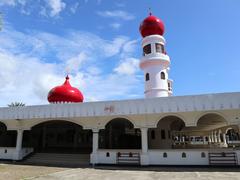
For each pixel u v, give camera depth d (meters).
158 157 20.06
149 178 14.00
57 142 30.58
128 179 13.68
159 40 28.44
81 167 19.86
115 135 28.45
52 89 29.97
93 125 21.89
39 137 31.14
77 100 29.47
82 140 29.88
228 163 18.62
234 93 18.23
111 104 20.95
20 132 24.12
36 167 19.61
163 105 19.55
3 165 20.88
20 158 23.83
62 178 14.10
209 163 18.95
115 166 20.55
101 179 13.73
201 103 18.75
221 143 36.47
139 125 20.56
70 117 22.20
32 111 23.16
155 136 24.31
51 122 28.84
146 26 28.88
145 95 27.84
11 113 23.80
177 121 26.47
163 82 27.36
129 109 20.34
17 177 14.34
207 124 28.39
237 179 13.23
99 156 21.42
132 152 20.80
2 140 31.14
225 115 18.58
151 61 27.42
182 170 17.59
